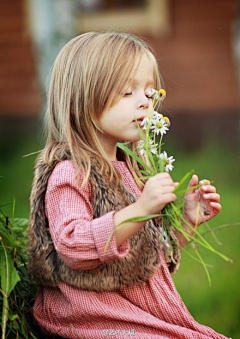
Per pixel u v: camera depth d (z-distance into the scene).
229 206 14.18
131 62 4.61
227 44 20.42
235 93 20.53
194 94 20.64
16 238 5.27
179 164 18.08
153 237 4.59
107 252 4.09
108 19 20.70
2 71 20.97
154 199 4.11
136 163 5.09
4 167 18.08
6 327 4.64
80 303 4.40
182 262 11.30
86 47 4.72
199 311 9.96
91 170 4.48
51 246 4.49
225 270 11.02
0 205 5.20
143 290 4.59
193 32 20.52
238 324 9.69
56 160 4.54
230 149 20.00
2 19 20.80
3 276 4.55
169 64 20.69
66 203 4.32
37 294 4.75
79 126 4.65
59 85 4.78
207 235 12.41
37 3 15.76
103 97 4.57
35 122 20.98
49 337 4.68
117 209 4.46
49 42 15.67
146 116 4.54
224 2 20.30
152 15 20.53
